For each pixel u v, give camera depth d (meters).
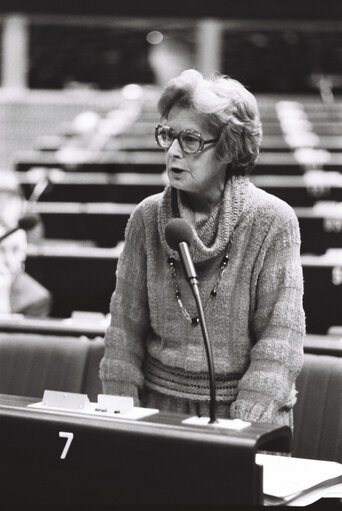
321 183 9.71
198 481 2.05
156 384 2.93
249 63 17.73
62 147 12.23
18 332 4.15
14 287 5.45
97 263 6.23
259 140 2.86
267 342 2.77
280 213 2.85
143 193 9.34
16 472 2.21
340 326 5.84
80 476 2.15
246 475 2.01
